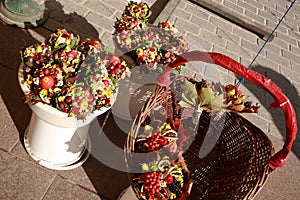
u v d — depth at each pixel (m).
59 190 2.07
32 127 2.07
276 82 3.68
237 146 2.05
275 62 3.98
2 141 2.16
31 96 1.82
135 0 2.87
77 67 1.87
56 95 1.81
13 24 2.84
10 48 2.70
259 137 1.95
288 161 2.77
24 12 2.86
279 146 2.92
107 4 3.61
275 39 4.42
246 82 3.45
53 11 3.19
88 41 2.08
